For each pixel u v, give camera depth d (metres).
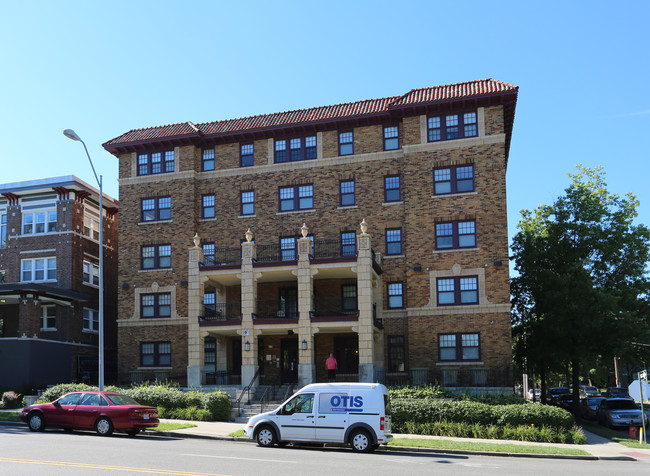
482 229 32.25
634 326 33.81
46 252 40.91
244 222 36.41
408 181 33.56
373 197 34.75
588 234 36.44
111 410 21.52
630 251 36.91
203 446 18.92
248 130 36.53
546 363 39.81
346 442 18.83
